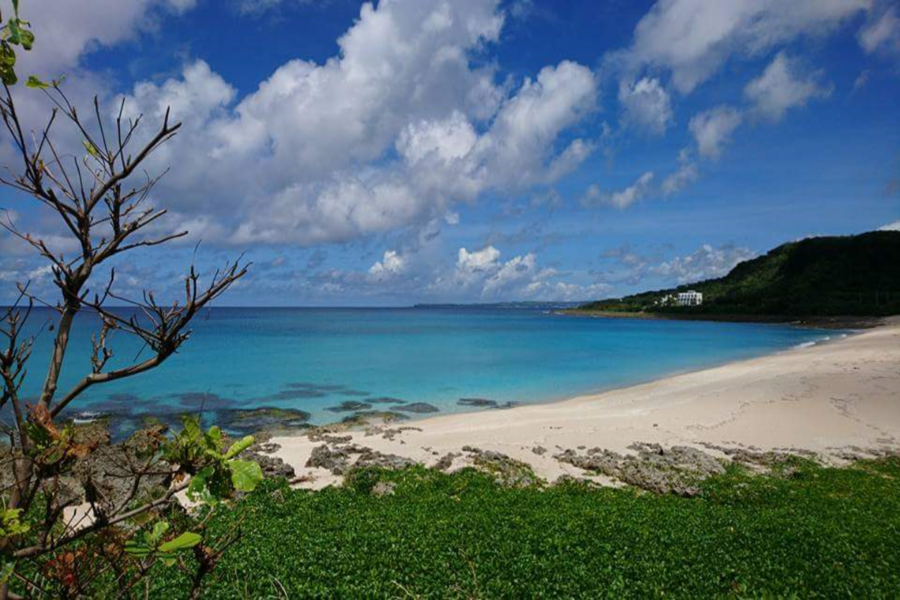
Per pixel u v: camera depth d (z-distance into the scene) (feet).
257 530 57.41
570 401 153.89
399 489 77.92
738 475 85.40
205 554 14.02
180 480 11.59
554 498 73.82
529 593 43.16
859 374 164.55
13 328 10.46
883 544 52.16
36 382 159.53
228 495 11.31
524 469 89.97
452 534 56.29
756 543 52.70
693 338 384.68
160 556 12.43
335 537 55.01
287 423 127.13
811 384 152.25
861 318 504.43
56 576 13.35
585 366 229.45
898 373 164.45
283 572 45.98
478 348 302.86
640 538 54.70
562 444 104.83
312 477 84.89
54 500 12.09
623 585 44.06
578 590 43.75
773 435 110.52
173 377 184.85
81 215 11.10
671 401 144.05
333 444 105.09
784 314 610.65
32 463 10.89
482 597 41.83
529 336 404.16
